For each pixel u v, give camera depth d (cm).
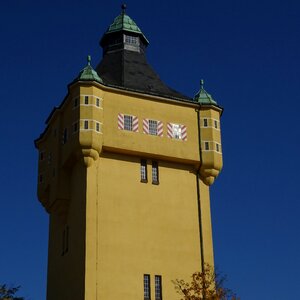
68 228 5156
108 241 4875
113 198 5022
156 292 4916
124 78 5612
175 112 5472
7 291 4906
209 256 5172
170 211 5191
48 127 5753
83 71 5231
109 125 5159
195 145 5428
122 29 6041
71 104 5256
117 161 5153
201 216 5278
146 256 4969
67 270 5034
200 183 5400
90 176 4994
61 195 5188
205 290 4538
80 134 5003
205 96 5638
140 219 5056
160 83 5794
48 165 5612
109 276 4781
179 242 5125
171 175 5322
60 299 5088
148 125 5316
